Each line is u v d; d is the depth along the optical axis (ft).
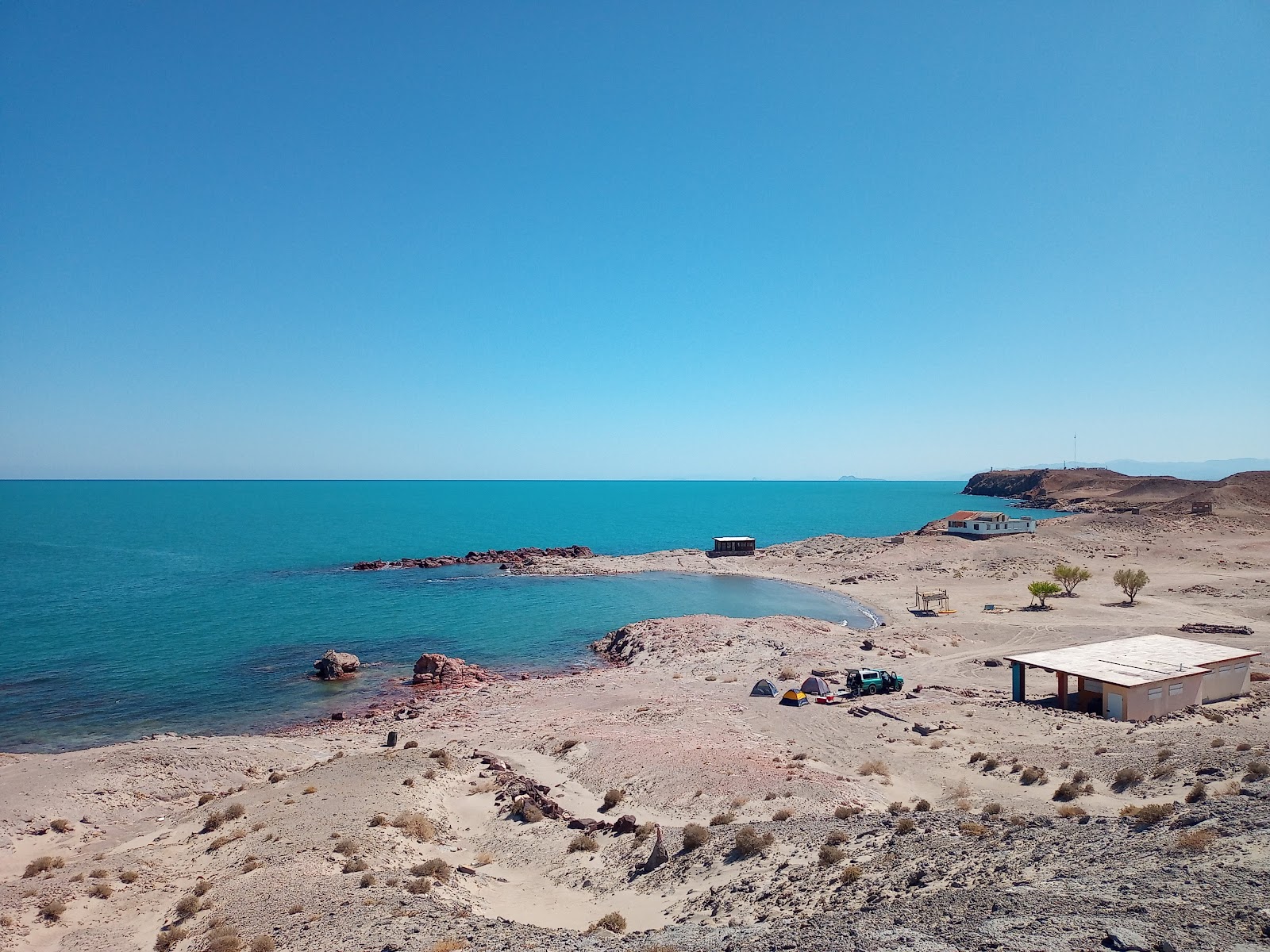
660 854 82.69
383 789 111.65
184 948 67.97
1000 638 224.53
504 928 67.36
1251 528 401.70
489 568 426.92
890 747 124.88
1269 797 69.26
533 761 129.90
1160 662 150.51
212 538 615.57
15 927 73.51
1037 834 69.97
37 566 431.43
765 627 238.48
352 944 62.18
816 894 64.44
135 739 159.94
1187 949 40.14
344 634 261.24
